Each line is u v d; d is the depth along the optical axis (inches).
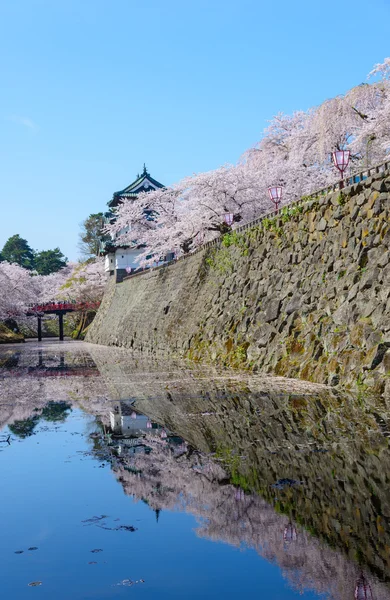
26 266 4434.1
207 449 313.0
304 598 138.0
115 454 310.3
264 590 144.3
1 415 466.0
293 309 684.7
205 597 141.9
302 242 738.2
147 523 199.3
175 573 157.0
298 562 160.1
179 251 1603.1
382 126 927.0
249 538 180.2
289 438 326.6
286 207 808.3
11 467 286.8
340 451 287.7
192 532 188.5
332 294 606.5
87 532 192.2
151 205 1622.8
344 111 1069.8
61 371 913.5
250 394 513.0
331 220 668.1
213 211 1229.7
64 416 449.4
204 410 448.1
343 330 552.7
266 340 722.8
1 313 2635.3
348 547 169.0
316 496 219.0
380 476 241.0
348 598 136.6
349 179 666.8
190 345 1060.5
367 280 540.1
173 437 352.2
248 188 1198.3
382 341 482.3
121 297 2100.1
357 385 487.8
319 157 1186.6
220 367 823.1
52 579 155.6
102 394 585.3
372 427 340.2
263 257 864.9
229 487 237.6
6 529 197.2
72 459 301.4
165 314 1364.4
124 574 157.9
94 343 2336.4
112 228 1867.6
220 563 162.4
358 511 199.9
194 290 1186.6
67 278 3713.1
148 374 786.8
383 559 159.2
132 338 1669.5
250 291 860.0
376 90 1039.0
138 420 418.0
